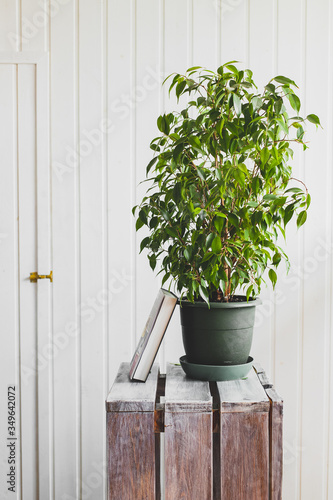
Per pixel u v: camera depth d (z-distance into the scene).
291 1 2.34
